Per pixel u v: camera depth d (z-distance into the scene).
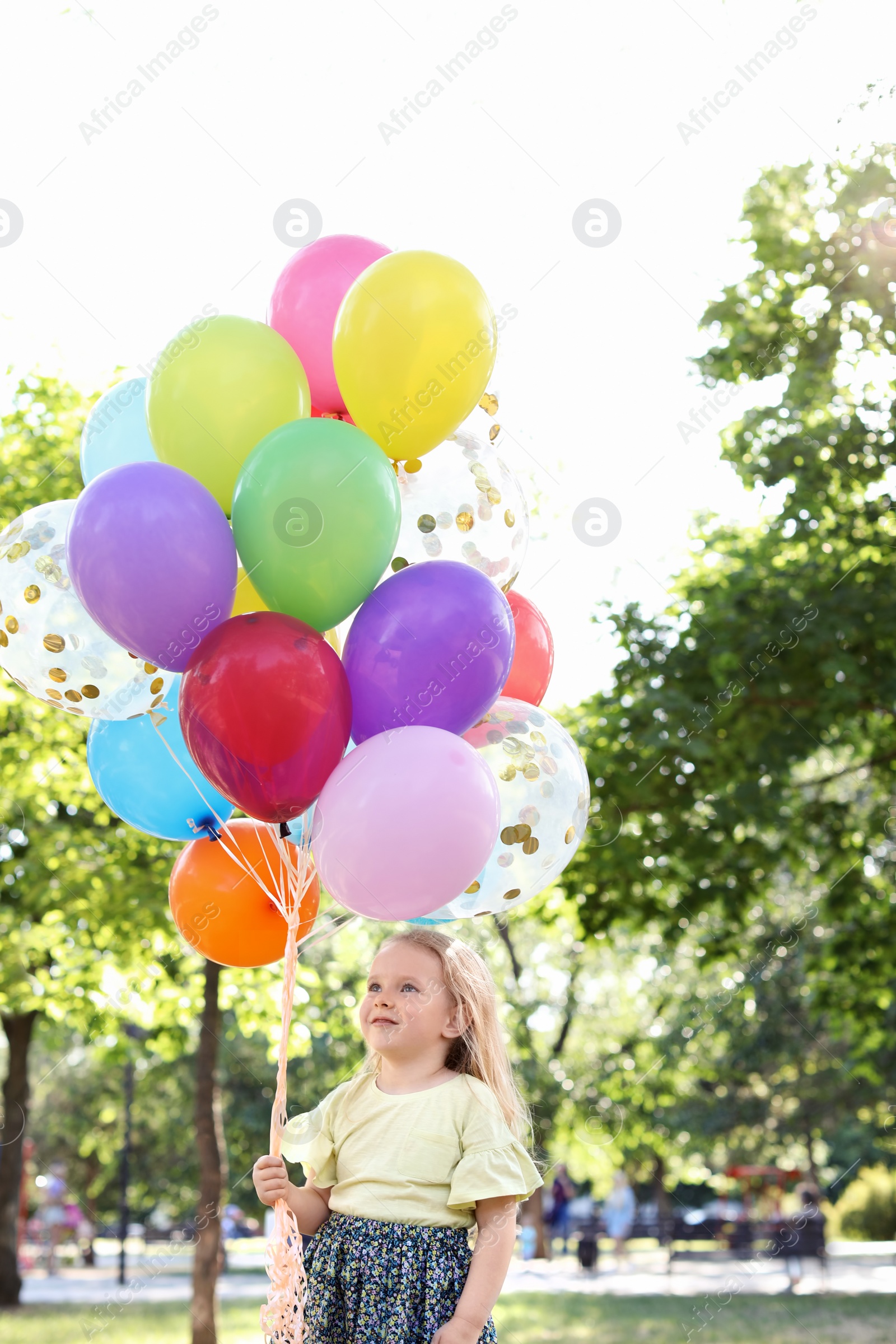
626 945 13.95
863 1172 25.00
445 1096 2.59
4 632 3.02
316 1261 2.51
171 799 3.12
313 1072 14.93
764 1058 16.58
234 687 2.53
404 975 2.65
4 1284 11.76
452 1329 2.33
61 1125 20.20
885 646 8.12
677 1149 20.48
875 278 7.87
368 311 2.81
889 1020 12.66
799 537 8.61
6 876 8.89
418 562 2.98
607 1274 14.98
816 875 9.23
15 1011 8.60
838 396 8.33
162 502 2.67
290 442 2.68
